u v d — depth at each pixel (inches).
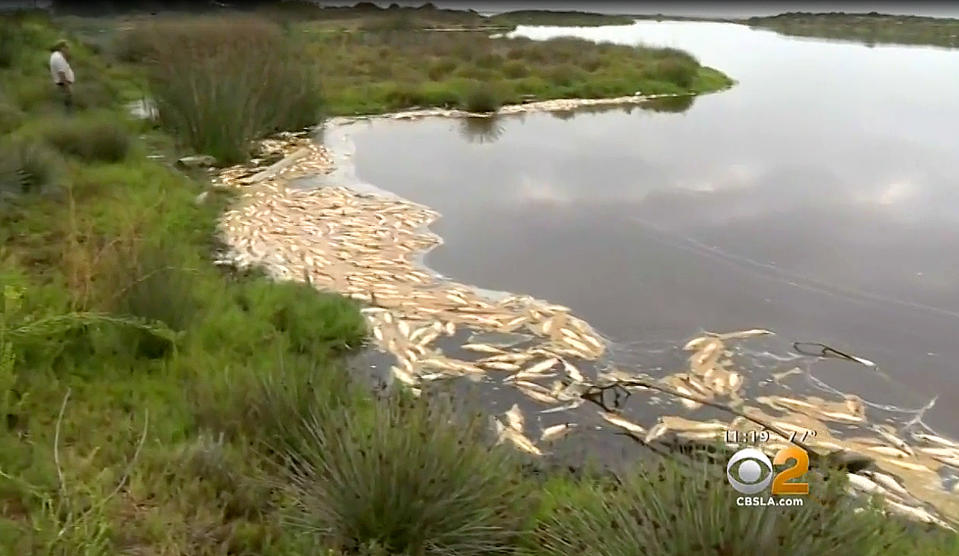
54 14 1299.2
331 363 264.2
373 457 164.2
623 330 309.4
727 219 456.4
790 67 1208.8
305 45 988.6
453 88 848.3
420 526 159.8
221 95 551.2
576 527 160.4
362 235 416.5
